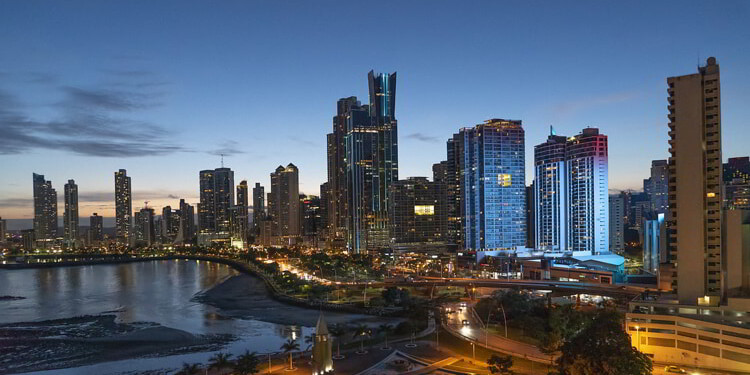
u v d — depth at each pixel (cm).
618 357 14062
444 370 18038
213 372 19075
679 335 17700
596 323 19850
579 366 14562
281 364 19475
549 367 17188
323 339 17700
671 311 18875
